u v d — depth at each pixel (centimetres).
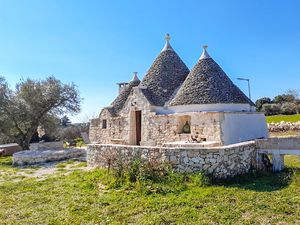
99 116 2156
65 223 695
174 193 884
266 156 1230
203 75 1526
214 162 1002
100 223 689
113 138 1912
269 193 842
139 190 915
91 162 1448
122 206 801
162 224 661
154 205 783
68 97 2781
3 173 1541
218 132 1300
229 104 1446
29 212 790
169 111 1555
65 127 4503
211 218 677
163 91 1688
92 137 2225
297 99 5762
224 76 1583
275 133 2711
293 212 695
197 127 1384
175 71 1795
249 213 702
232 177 1015
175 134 1469
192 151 1024
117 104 2103
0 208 841
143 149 1138
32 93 2628
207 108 1410
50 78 2744
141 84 1794
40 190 1030
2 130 2536
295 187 893
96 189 996
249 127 1488
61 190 1011
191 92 1481
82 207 808
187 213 713
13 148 2833
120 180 1032
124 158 1202
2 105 2492
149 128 1595
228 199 802
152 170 1026
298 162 1352
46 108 2689
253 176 1066
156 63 1823
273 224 634
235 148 1055
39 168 1672
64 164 1741
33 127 2684
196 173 993
